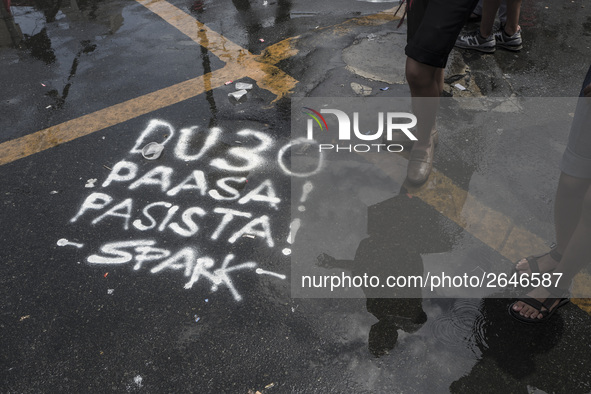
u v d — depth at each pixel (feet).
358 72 13.41
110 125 11.59
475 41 14.16
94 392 6.60
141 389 6.61
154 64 13.99
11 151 10.94
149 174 10.14
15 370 6.87
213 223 8.98
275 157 10.48
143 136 11.19
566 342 7.00
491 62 13.88
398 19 16.08
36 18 16.83
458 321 7.30
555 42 14.87
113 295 7.80
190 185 9.83
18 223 9.12
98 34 15.74
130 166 10.36
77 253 8.52
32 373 6.83
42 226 9.05
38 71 13.91
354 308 7.50
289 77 13.24
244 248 8.50
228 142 10.92
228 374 6.73
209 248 8.52
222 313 7.49
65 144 11.06
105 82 13.28
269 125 11.44
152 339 7.18
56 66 14.10
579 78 13.20
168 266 8.24
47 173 10.27
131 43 15.14
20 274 8.18
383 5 17.13
